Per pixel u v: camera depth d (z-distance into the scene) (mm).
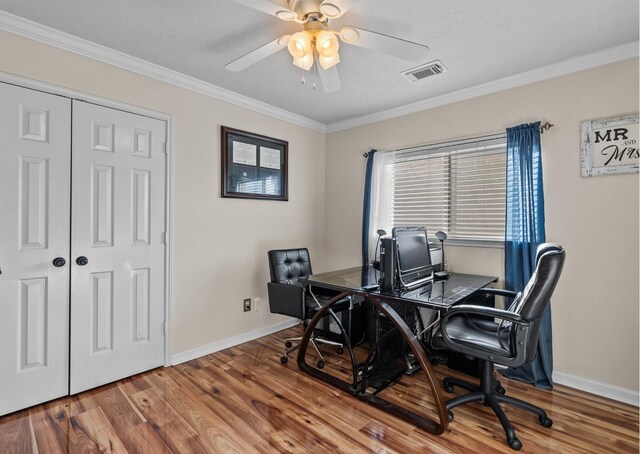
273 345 3127
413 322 2717
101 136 2283
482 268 2811
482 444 1748
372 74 2564
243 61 1882
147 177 2516
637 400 2119
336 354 2922
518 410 2068
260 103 3223
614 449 1707
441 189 3088
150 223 2533
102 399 2150
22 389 1999
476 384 2297
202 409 2049
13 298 1965
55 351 2113
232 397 2193
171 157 2641
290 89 2908
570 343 2369
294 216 3654
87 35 2094
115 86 2342
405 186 3328
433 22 1910
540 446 1731
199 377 2467
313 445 1734
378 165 3439
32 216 2020
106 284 2320
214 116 2922
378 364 2555
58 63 2100
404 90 2873
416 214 3248
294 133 3639
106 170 2309
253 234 3260
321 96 3045
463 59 2328
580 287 2328
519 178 2502
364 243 3486
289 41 1715
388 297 2057
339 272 2973
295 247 3664
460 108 2922
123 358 2406
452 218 3020
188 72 2613
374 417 1987
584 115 2307
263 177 3320
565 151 2379
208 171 2891
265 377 2479
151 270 2543
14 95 1948
